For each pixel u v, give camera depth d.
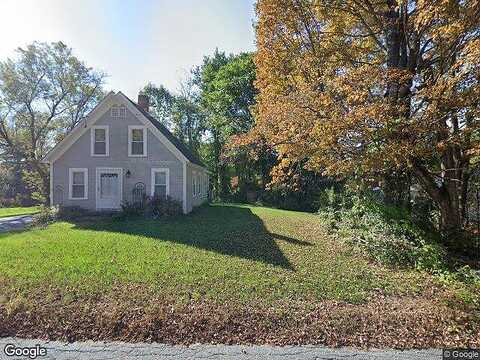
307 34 13.41
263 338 4.55
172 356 4.11
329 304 5.59
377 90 8.99
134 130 18.27
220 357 4.10
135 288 5.90
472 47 6.95
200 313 5.00
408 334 4.74
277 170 12.79
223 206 25.62
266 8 13.05
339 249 9.91
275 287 6.21
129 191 18.19
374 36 11.77
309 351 4.28
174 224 14.09
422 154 8.48
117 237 10.80
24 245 9.37
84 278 6.33
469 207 14.16
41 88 30.12
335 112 8.63
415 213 11.47
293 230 13.46
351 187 11.93
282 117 9.60
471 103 7.62
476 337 4.74
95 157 18.19
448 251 9.34
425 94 8.02
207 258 8.18
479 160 10.30
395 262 8.41
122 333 4.59
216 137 37.38
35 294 5.53
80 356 4.08
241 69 34.50
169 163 18.25
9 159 30.95
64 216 16.41
